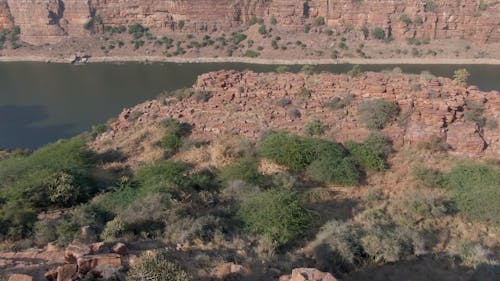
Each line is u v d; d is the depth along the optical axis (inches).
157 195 887.7
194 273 559.2
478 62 4301.2
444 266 727.7
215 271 583.5
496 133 1244.5
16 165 1165.7
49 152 1315.2
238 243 738.8
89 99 3211.1
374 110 1318.9
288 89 1508.4
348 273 695.1
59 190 974.4
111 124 1556.3
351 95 1440.7
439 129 1254.9
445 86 1449.3
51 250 643.5
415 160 1189.1
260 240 759.7
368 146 1213.7
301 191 1043.9
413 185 1082.7
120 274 500.4
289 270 649.6
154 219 816.3
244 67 4286.4
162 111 1508.4
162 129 1397.6
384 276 689.6
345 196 1044.5
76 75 4082.2
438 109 1300.4
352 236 762.8
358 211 957.8
